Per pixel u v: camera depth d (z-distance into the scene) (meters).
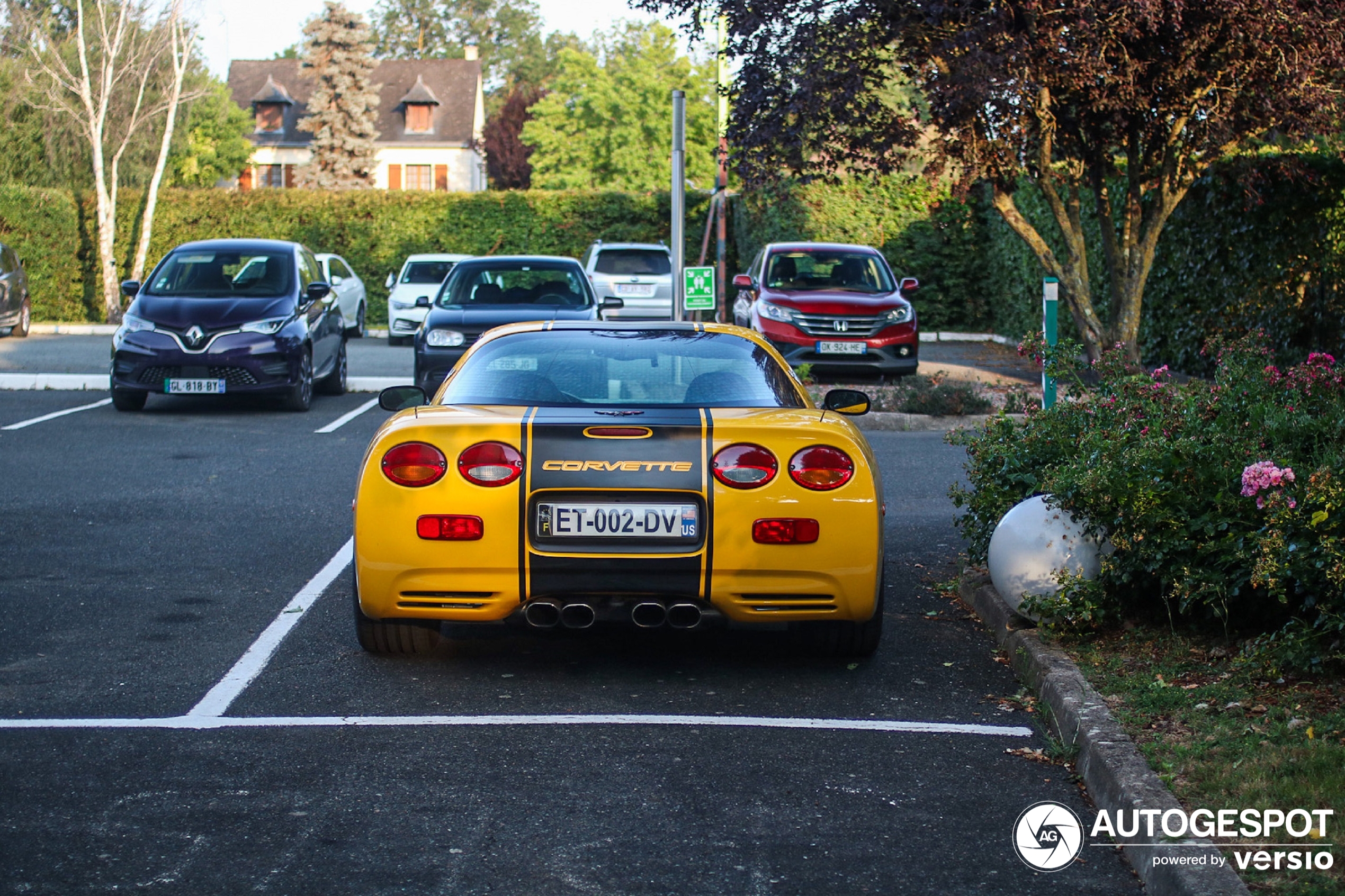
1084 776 4.21
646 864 3.56
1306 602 4.88
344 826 3.79
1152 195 15.46
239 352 13.49
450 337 13.14
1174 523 5.35
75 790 4.03
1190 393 6.29
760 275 18.27
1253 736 4.25
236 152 55.47
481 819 3.85
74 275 31.88
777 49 14.36
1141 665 5.09
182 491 9.44
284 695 5.00
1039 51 13.14
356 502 5.14
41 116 36.34
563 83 61.34
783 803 4.00
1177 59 13.12
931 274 27.47
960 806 4.00
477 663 5.47
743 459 4.94
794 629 5.80
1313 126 13.41
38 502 8.96
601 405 5.35
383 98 74.31
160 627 5.95
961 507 9.07
